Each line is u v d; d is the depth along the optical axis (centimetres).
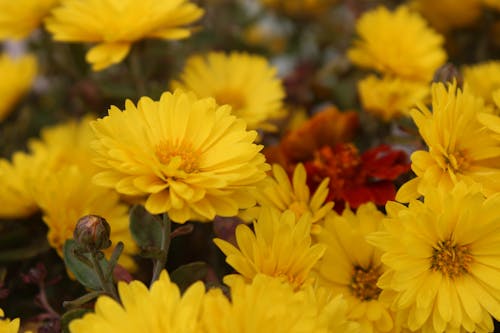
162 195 43
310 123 52
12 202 50
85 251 43
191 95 45
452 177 44
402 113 54
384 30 56
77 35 51
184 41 65
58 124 68
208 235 52
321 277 46
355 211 48
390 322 44
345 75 66
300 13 79
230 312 40
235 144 43
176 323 40
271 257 43
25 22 59
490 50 68
